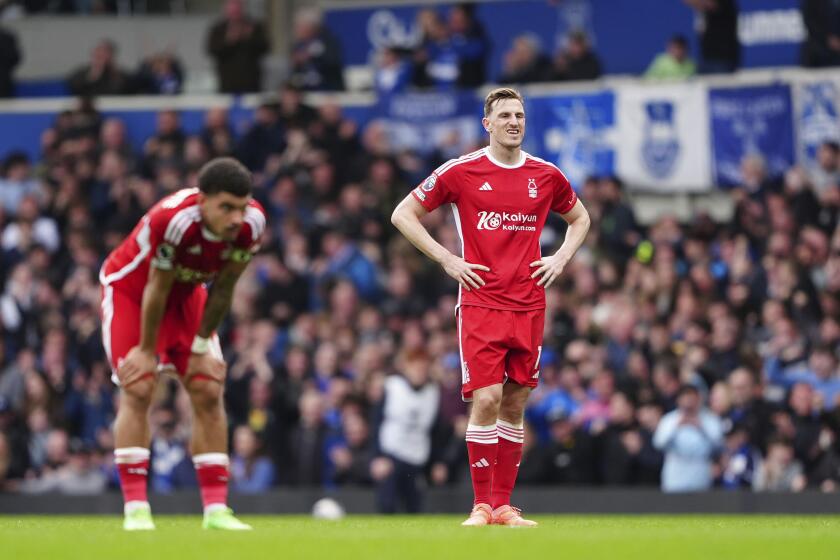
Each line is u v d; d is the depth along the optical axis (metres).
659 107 67.88
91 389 61.75
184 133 73.56
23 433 60.12
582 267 61.06
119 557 20.23
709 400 54.31
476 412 30.38
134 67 84.50
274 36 82.56
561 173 31.38
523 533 25.36
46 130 74.44
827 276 60.31
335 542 22.84
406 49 73.19
